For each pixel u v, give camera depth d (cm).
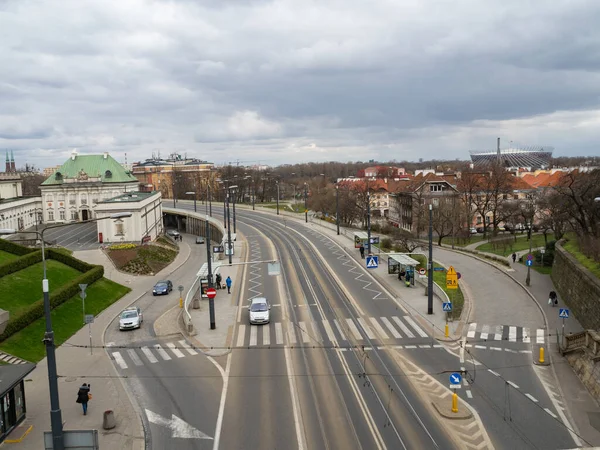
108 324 4731
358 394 2978
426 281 5553
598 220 6712
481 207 11719
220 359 3647
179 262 8506
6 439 2538
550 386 3086
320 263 7088
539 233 10712
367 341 3941
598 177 6850
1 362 3562
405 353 3666
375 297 5269
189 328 4203
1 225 9881
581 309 4391
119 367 3559
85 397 2788
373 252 7669
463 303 4956
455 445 2383
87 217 12394
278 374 3319
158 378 3328
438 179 11738
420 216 9994
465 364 3438
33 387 3225
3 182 11931
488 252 8400
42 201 12294
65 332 4416
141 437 2545
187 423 2689
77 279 5472
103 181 12456
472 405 2814
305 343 3925
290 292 5550
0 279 5175
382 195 15612
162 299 5731
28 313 4272
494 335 4056
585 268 4578
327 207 13725
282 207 16338
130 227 9262
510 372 3297
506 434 2489
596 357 3080
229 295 5519
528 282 5641
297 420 2675
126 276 7125
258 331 4256
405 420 2644
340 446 2395
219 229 10769
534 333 4097
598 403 2852
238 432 2573
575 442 2416
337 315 4659
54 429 2141
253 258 7550
